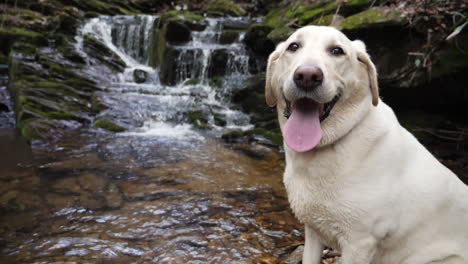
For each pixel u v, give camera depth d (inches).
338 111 25.7
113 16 162.9
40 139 77.8
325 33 26.4
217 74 129.8
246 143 82.7
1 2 144.8
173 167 64.4
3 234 40.3
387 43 75.9
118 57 140.3
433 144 73.5
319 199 26.2
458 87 68.6
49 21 141.2
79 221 43.6
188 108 104.0
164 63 135.9
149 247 38.5
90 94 106.4
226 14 183.5
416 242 26.8
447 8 66.7
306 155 26.5
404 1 76.6
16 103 93.3
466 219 27.4
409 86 72.1
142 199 50.1
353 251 26.2
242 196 51.9
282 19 120.0
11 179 55.9
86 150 73.0
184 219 44.6
